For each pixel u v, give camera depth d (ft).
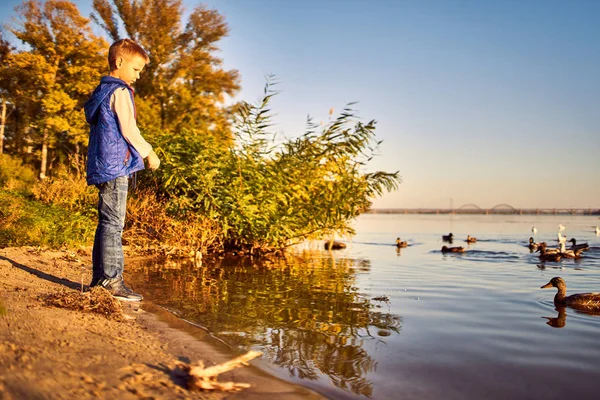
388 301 19.17
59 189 42.16
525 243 59.72
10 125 104.63
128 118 16.87
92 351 9.94
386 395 9.43
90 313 13.85
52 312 12.85
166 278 24.53
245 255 39.14
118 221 17.58
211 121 109.70
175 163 36.70
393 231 90.53
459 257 40.40
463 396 9.47
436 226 116.47
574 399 9.39
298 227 40.88
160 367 9.70
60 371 8.40
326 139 40.57
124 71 17.26
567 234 80.43
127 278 24.13
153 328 13.53
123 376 8.81
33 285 16.79
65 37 90.07
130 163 17.26
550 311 17.92
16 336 9.95
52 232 31.89
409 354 12.11
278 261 35.09
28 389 7.38
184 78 111.04
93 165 16.89
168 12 106.83
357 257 39.47
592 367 11.30
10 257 23.38
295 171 40.16
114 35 108.37
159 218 35.86
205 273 26.89
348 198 40.42
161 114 106.73
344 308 17.58
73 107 91.20
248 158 38.42
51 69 89.30
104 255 17.52
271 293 20.62
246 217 36.96
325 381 10.08
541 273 29.78
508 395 9.55
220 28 112.68
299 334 13.76
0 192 36.37
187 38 112.88
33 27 90.48
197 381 8.87
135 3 105.60
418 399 9.29
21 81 94.27
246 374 10.19
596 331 14.80
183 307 17.20
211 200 36.35
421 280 25.58
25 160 101.40
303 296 20.01
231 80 113.50
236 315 16.06
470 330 14.70
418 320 15.87
